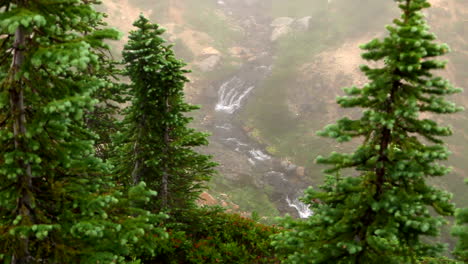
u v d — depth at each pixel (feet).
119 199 17.11
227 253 36.01
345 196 17.38
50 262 15.14
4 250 14.21
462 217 15.07
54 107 13.02
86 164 16.66
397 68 15.65
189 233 38.37
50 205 15.89
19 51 14.34
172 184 38.65
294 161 105.81
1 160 14.38
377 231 14.80
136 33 33.30
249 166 101.91
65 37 15.03
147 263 31.91
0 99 14.11
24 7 13.57
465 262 15.66
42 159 15.33
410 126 16.19
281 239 18.69
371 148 16.33
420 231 15.21
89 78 16.34
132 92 36.40
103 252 15.39
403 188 16.05
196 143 36.86
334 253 16.28
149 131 35.42
